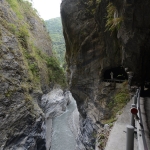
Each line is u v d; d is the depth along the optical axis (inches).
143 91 396.8
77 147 840.9
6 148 545.0
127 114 303.9
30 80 861.8
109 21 383.6
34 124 717.9
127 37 311.1
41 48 1727.4
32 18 1802.4
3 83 589.0
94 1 594.2
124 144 210.1
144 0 239.8
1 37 685.9
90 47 666.2
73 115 1406.3
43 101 1294.3
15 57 737.0
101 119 572.1
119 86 550.6
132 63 380.2
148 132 197.2
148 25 269.4
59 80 1827.0
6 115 563.2
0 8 828.0
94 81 666.8
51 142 962.1
